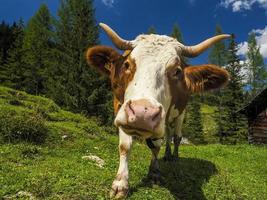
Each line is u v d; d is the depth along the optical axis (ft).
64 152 5.19
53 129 6.34
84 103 15.67
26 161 4.36
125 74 2.92
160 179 3.80
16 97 9.67
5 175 3.57
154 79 2.70
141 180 3.74
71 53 16.52
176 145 4.97
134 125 2.28
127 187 3.23
